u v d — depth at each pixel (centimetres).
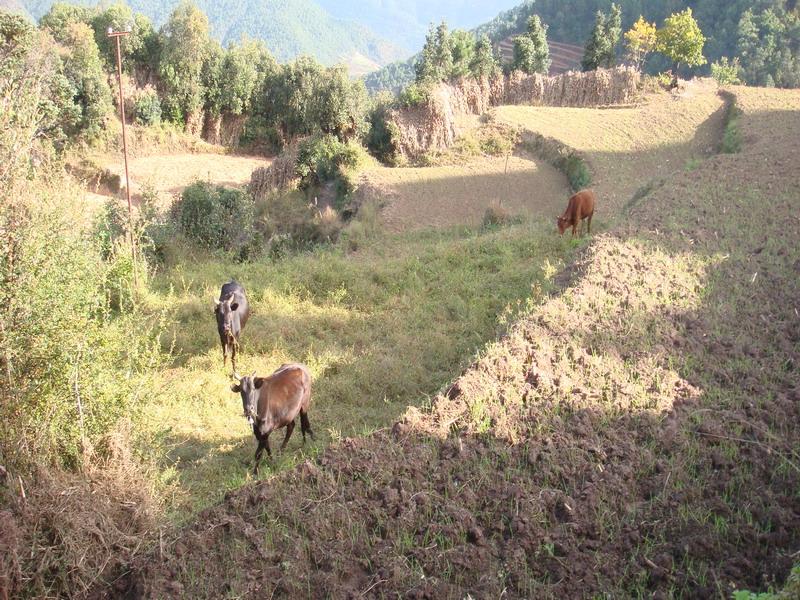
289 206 2961
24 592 618
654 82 3631
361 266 1661
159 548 641
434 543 622
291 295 1473
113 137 4053
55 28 4056
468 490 677
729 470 712
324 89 3916
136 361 851
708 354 956
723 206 1608
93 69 3919
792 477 697
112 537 657
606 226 1883
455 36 4322
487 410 793
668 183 1842
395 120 3238
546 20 11231
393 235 2359
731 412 803
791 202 1608
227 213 2148
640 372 885
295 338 1286
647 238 1390
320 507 668
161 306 1391
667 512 654
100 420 746
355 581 602
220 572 612
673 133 3034
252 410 801
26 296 708
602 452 728
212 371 1160
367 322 1348
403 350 1200
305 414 919
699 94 3494
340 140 3822
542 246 1727
